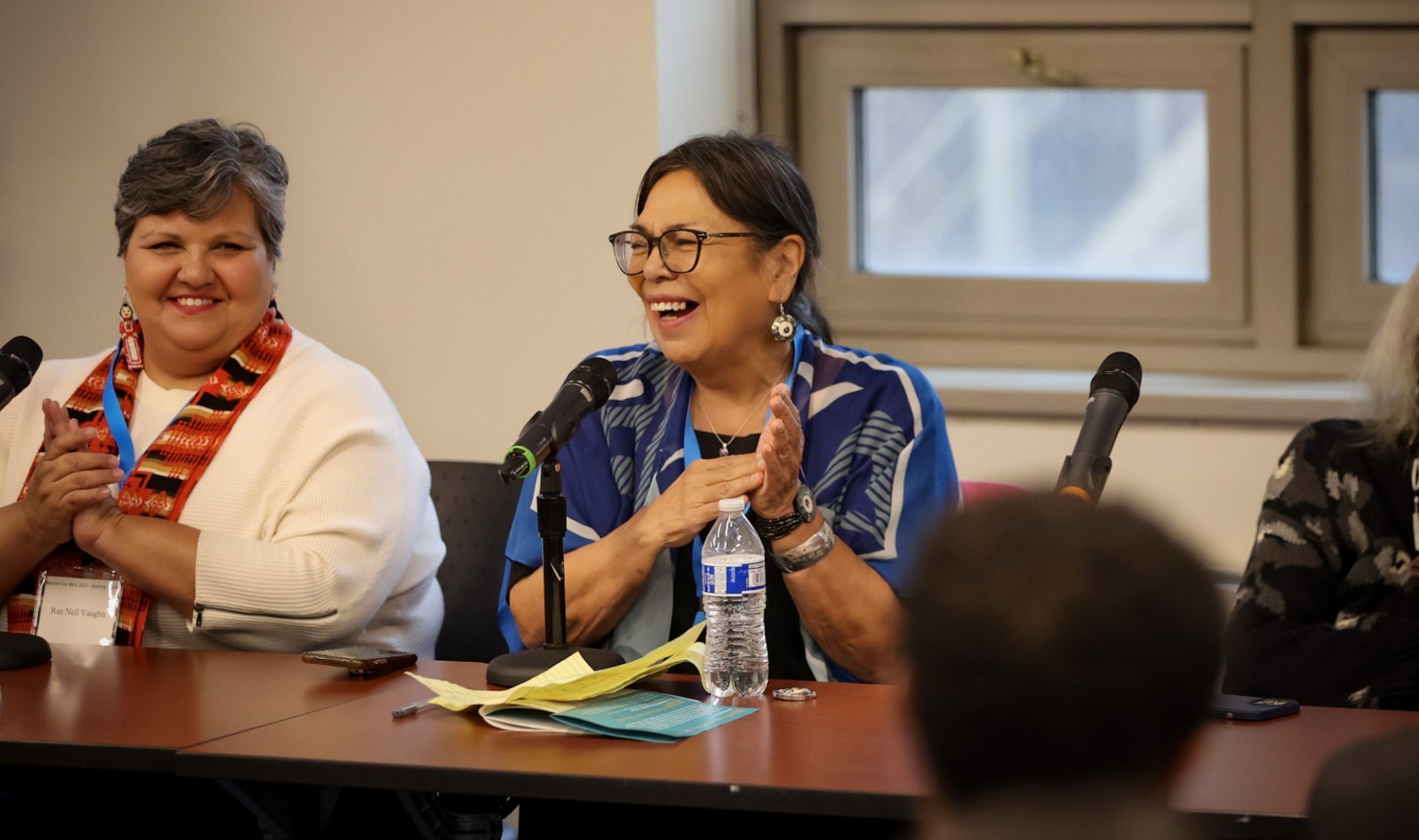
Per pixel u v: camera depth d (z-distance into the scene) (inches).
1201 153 266.8
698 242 163.5
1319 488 185.3
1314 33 259.1
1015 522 49.8
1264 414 240.2
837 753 118.1
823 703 136.3
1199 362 268.2
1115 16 264.8
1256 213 263.1
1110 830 48.0
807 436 170.6
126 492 183.6
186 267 185.6
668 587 163.9
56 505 173.2
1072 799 48.1
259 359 192.1
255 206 190.5
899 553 162.1
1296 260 262.5
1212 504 245.3
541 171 248.7
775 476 148.4
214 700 140.3
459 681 147.8
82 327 271.9
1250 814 100.2
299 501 182.2
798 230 169.2
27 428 194.2
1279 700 133.3
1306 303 265.9
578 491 171.8
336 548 179.5
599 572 159.0
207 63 262.5
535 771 114.2
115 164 267.9
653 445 172.2
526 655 145.9
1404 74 255.0
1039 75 269.9
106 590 177.3
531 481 173.9
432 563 196.7
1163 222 270.5
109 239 269.0
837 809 107.7
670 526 154.7
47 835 169.0
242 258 189.5
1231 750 118.1
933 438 171.8
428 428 259.1
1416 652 169.6
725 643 145.0
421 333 257.4
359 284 259.8
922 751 49.9
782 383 173.6
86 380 195.3
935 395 176.1
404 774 116.6
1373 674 169.9
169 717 133.5
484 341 254.5
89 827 169.3
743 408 173.8
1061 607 47.4
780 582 164.6
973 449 255.3
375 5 253.8
